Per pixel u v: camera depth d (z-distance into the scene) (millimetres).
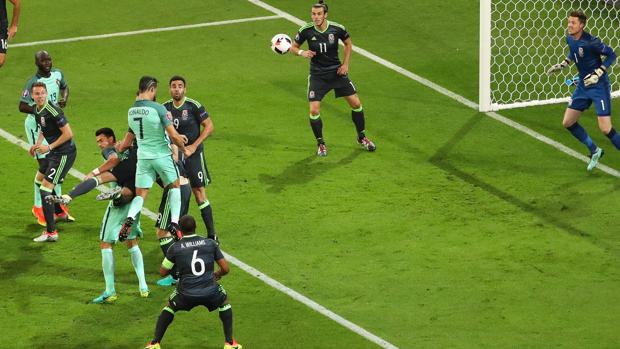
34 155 44906
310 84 52875
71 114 57250
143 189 40750
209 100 59250
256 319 39031
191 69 63188
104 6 72438
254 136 55250
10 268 42500
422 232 45750
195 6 72188
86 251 44094
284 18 70188
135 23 69625
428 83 62000
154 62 64125
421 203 48469
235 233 45594
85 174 50844
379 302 40219
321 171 51531
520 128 56938
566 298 40406
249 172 51281
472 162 52844
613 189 50062
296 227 46156
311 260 43375
